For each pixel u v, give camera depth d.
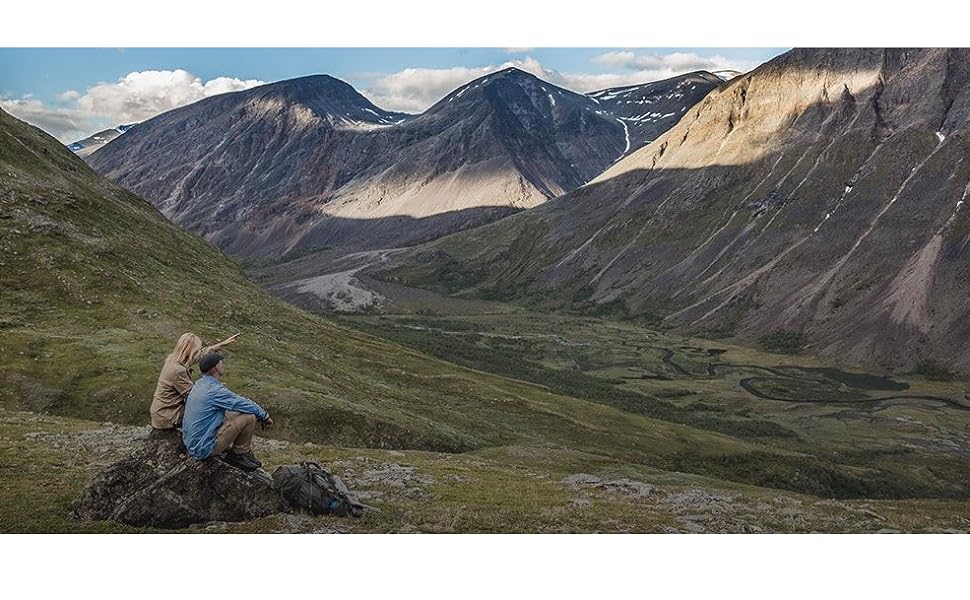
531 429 97.44
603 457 78.56
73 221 97.38
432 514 22.45
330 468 33.34
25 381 57.00
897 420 189.00
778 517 28.67
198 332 79.06
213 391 17.38
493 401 107.12
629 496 33.41
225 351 78.31
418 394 101.00
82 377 59.31
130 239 105.75
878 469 137.88
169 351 67.44
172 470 17.36
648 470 72.50
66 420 40.81
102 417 54.84
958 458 156.38
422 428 72.94
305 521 18.47
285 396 67.50
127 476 17.50
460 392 108.25
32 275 78.75
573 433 100.56
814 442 164.88
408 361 121.06
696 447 110.62
